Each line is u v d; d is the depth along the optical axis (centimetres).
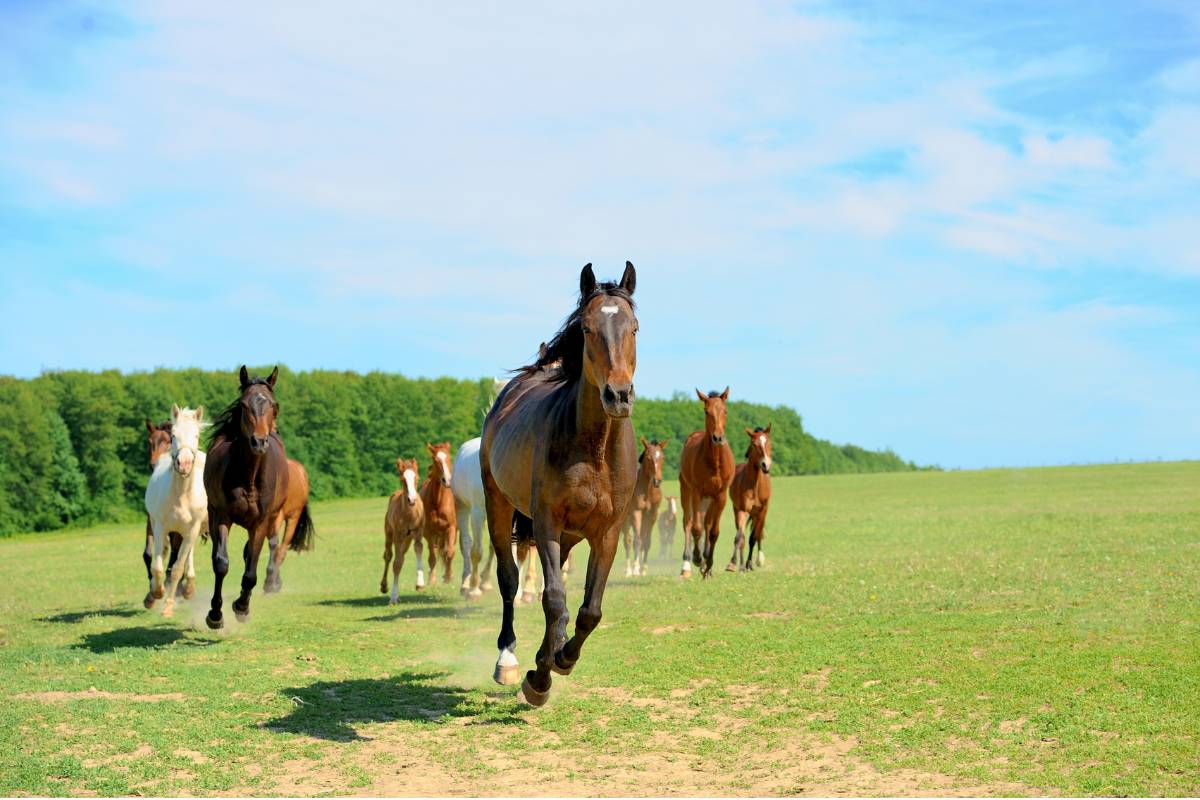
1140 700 716
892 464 12938
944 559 1788
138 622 1340
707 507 1772
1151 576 1355
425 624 1272
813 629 1082
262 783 613
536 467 735
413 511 1517
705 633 1091
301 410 6519
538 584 1667
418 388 7162
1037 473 7044
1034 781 568
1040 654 876
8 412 5059
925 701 749
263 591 1670
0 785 605
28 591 1862
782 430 10394
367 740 704
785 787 583
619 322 681
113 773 630
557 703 799
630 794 580
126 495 5669
